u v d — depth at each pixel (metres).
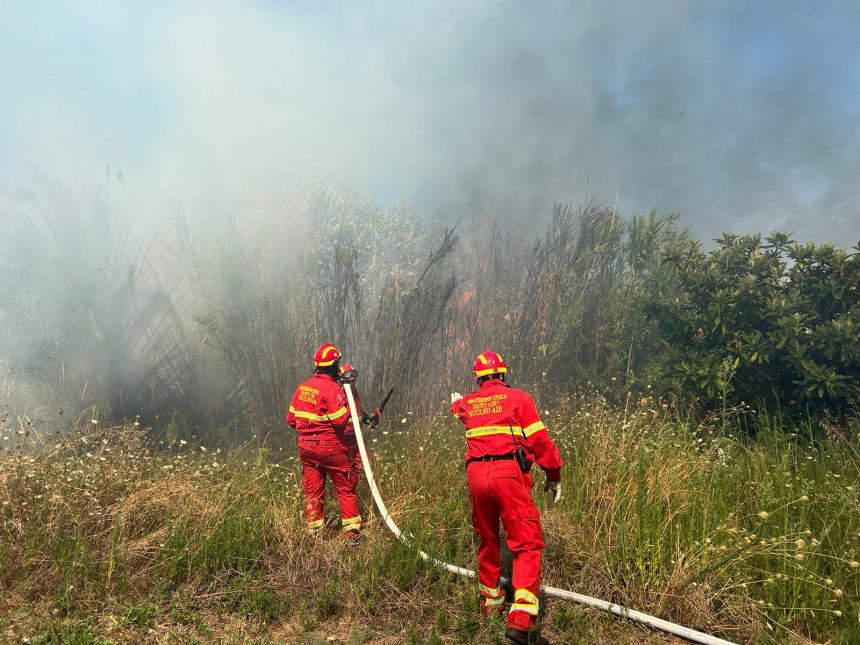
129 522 3.95
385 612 3.41
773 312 6.11
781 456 5.11
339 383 4.39
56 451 4.33
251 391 5.96
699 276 6.58
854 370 6.05
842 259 6.01
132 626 3.17
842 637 2.98
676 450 4.93
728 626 3.15
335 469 4.22
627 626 3.23
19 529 3.63
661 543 3.61
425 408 6.21
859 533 3.71
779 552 3.42
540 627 3.21
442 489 4.64
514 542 3.12
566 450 5.26
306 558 3.85
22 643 2.89
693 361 6.41
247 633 3.20
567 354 7.29
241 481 4.67
